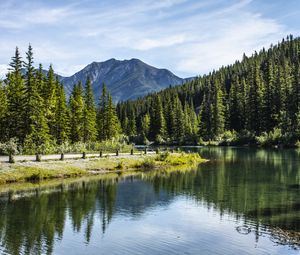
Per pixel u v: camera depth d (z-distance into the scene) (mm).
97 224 24531
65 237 21812
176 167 57250
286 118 103250
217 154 78562
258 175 45406
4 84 81000
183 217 26156
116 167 53812
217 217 25844
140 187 38438
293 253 18703
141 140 142875
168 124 140750
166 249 19719
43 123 69125
